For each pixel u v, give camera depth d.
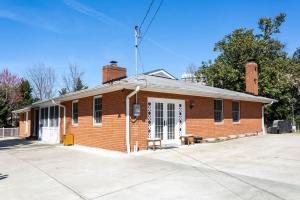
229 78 32.06
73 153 13.27
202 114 16.98
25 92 43.72
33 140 22.92
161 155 11.68
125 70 19.64
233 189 6.51
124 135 12.98
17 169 9.70
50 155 12.85
